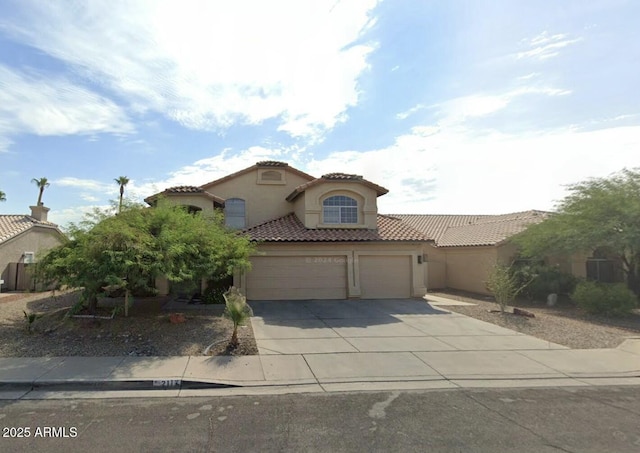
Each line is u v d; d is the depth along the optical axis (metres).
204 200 19.98
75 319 10.97
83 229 10.77
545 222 19.48
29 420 5.55
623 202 16.89
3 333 10.08
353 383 7.35
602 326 12.89
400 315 14.48
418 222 32.22
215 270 12.40
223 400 6.45
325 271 18.75
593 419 5.75
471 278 23.88
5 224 25.59
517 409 6.13
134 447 4.73
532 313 14.51
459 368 8.30
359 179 20.27
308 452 4.66
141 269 10.22
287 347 9.72
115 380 7.04
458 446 4.84
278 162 23.47
